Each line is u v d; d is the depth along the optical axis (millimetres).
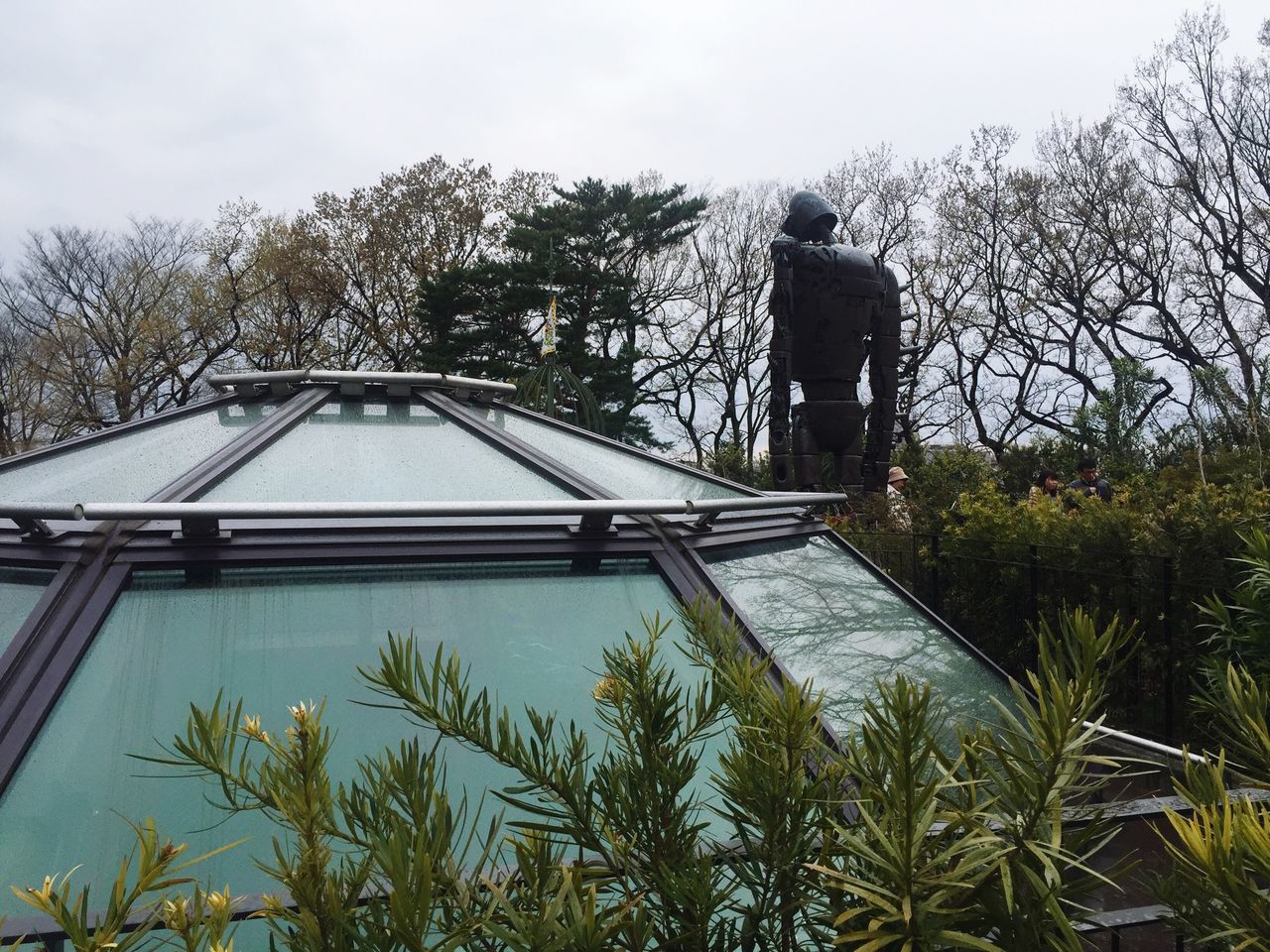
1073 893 1053
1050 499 7625
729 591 2477
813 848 1231
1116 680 5492
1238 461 10211
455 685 1217
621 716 1310
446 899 1061
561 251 33594
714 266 37562
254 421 3113
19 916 1511
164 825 1697
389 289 36188
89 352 33219
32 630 1881
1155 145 27922
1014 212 30906
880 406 14289
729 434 39406
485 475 2795
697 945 1119
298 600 2111
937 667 2553
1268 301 26672
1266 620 2510
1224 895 952
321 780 1029
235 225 34594
